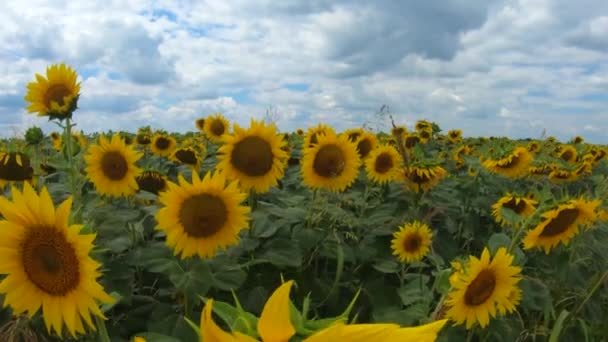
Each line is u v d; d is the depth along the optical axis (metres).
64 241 2.53
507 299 4.21
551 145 20.17
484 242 7.20
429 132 16.72
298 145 12.20
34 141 7.96
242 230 5.52
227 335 0.84
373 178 8.16
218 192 4.51
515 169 8.81
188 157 10.89
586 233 6.50
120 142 6.28
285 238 5.73
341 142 6.65
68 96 5.33
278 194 7.34
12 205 2.51
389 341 0.84
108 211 5.22
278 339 0.97
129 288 4.64
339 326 0.85
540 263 6.07
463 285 3.56
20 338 3.68
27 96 5.33
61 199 6.18
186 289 4.32
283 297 0.95
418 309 4.23
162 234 5.28
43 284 2.55
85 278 2.51
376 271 6.46
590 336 5.07
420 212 7.65
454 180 8.70
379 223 6.89
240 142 5.78
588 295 5.12
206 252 4.53
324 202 6.50
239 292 5.12
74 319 2.56
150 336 3.14
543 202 5.01
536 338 4.90
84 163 7.26
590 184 11.80
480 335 4.52
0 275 4.29
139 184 7.22
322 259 6.45
